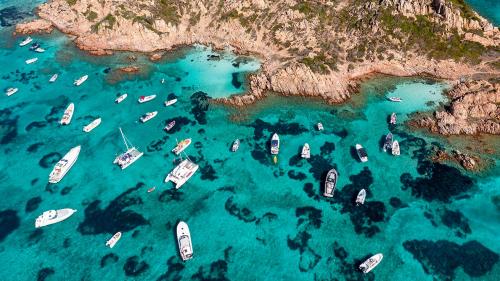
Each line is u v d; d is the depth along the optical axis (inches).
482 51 3939.5
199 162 3255.4
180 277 2513.5
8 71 4372.5
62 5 5128.0
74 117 3759.8
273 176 3127.5
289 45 4237.2
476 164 3070.9
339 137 3422.7
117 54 4505.4
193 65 4269.2
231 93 3870.6
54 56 4554.6
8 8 5536.4
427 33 4062.5
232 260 2596.0
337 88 3796.8
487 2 5036.9
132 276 2527.1
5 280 2536.9
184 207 2923.2
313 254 2618.1
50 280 2524.6
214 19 4643.2
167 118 3683.6
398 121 3508.9
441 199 2891.2
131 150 3341.5
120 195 3026.6
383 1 4249.5
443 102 3614.7
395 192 2962.6
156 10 4697.3
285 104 3750.0
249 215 2859.3
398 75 3937.0
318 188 3021.7
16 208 2967.5
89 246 2699.3
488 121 3289.9
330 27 4296.3
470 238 2657.5
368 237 2696.9
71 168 3257.9
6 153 3422.7
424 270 2504.9
